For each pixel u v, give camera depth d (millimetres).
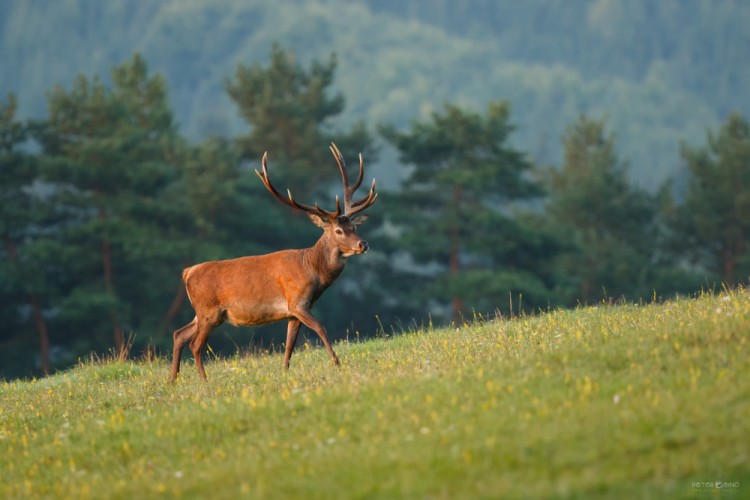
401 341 40094
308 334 118688
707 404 21734
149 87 131625
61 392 35281
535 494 18891
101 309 103750
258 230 121938
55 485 23297
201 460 23531
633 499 18656
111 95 120000
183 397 29719
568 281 127938
